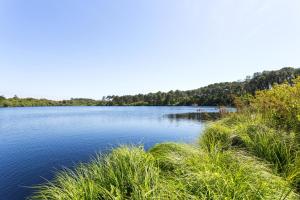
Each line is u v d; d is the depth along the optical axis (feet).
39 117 147.84
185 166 10.09
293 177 9.60
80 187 8.32
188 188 8.16
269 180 8.76
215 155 10.82
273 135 14.43
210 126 23.20
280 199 7.25
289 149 11.75
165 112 186.60
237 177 8.27
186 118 111.86
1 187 25.25
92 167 10.36
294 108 16.47
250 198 7.30
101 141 53.42
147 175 8.75
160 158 11.93
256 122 19.43
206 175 8.36
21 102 428.97
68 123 103.71
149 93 495.82
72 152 42.70
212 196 7.21
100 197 7.97
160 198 7.40
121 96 521.65
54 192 9.02
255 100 25.11
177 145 14.26
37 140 57.00
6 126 92.17
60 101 520.01
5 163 35.76
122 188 8.33
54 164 34.73
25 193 23.56
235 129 19.38
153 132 64.85
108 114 181.37
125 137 58.18
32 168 32.89
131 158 10.14
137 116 145.79
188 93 401.08
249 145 14.32
